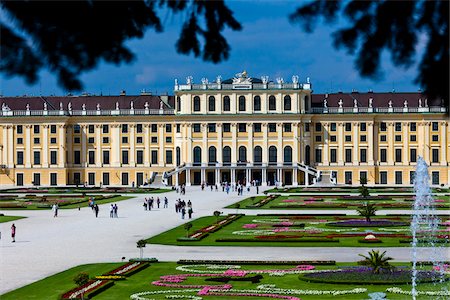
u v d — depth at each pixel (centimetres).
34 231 8325
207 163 19938
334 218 9669
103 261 5741
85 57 933
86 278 4156
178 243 7000
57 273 5112
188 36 960
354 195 14712
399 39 930
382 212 10669
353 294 4244
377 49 936
